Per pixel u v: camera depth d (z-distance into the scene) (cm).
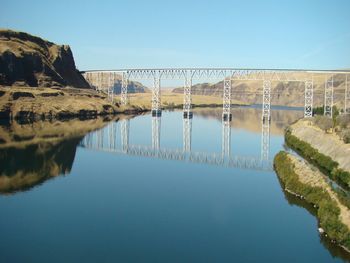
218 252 3844
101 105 19538
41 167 7262
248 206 5112
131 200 5394
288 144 9788
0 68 18100
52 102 17438
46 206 5128
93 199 5434
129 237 4178
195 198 5478
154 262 3641
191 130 13138
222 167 7450
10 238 4125
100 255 3762
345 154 6469
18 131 11694
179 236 4212
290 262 3662
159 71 18688
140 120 16625
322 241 4075
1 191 5759
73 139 10594
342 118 8800
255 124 15325
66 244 3991
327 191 5056
